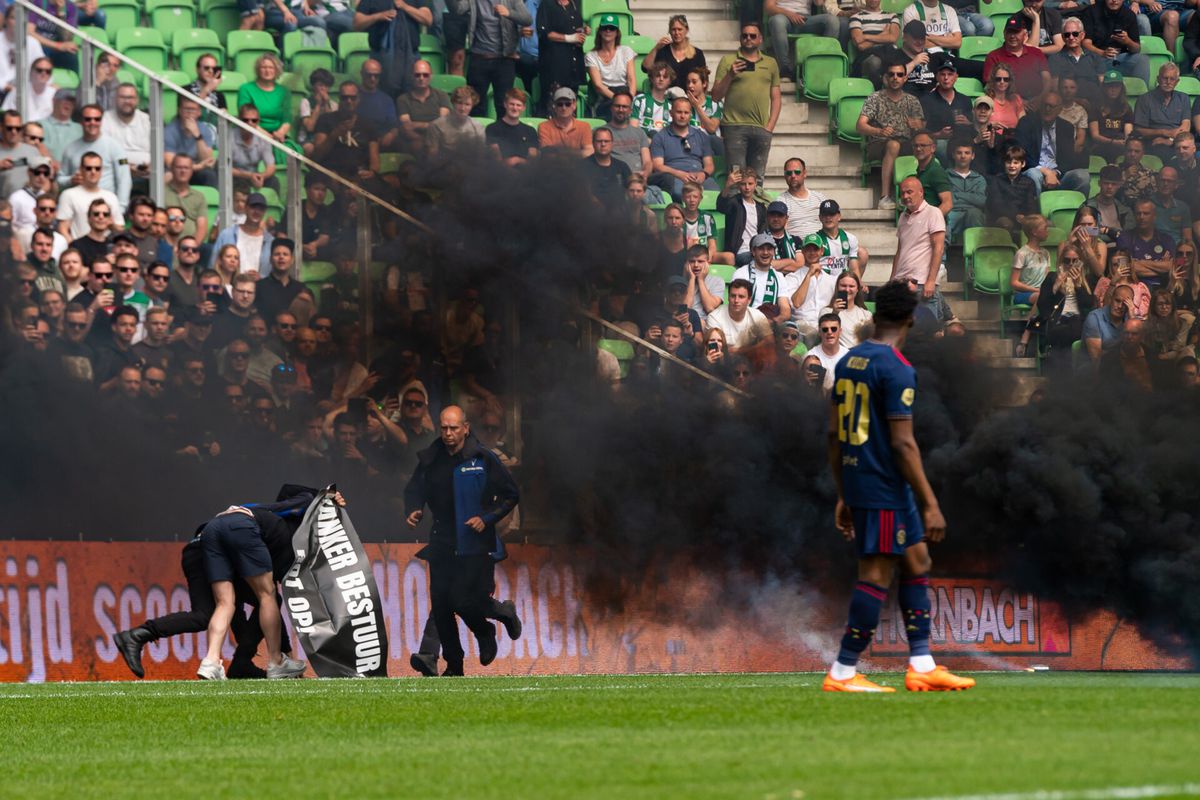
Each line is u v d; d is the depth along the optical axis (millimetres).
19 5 50406
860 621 23922
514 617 39281
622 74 62781
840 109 64688
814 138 65312
